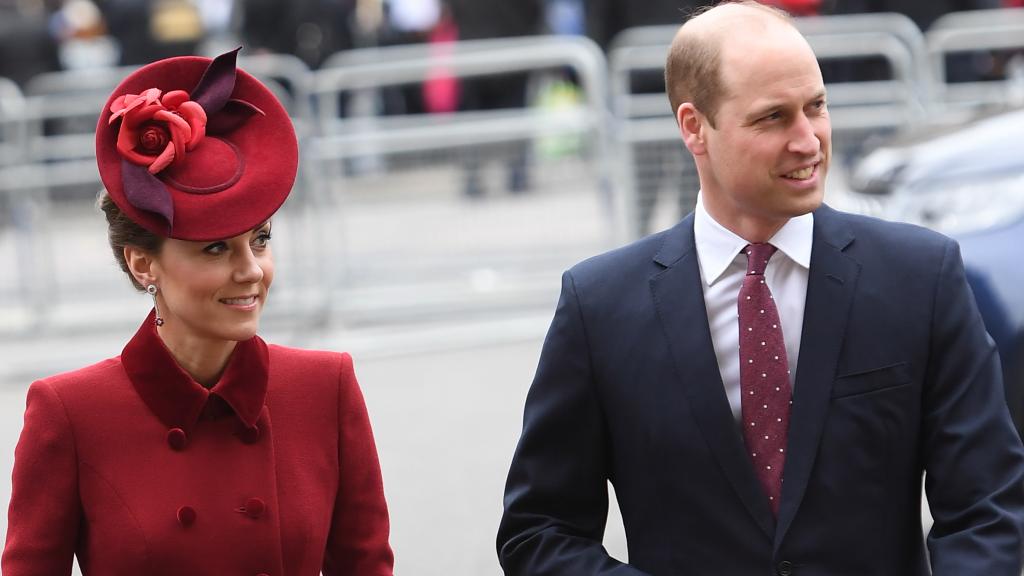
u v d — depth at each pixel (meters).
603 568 10.81
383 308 33.28
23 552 9.94
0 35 50.91
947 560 10.29
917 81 35.78
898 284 10.54
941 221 21.55
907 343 10.44
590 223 32.75
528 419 11.16
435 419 26.16
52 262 34.34
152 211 9.53
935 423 10.51
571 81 42.88
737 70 10.14
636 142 32.50
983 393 10.45
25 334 34.59
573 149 32.53
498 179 32.97
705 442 10.48
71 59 51.22
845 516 10.31
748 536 10.39
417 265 33.31
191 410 10.09
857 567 10.34
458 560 19.73
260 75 32.38
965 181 21.70
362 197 32.94
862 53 35.22
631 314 10.84
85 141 34.06
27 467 10.00
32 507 9.98
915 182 22.25
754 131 10.16
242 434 10.20
